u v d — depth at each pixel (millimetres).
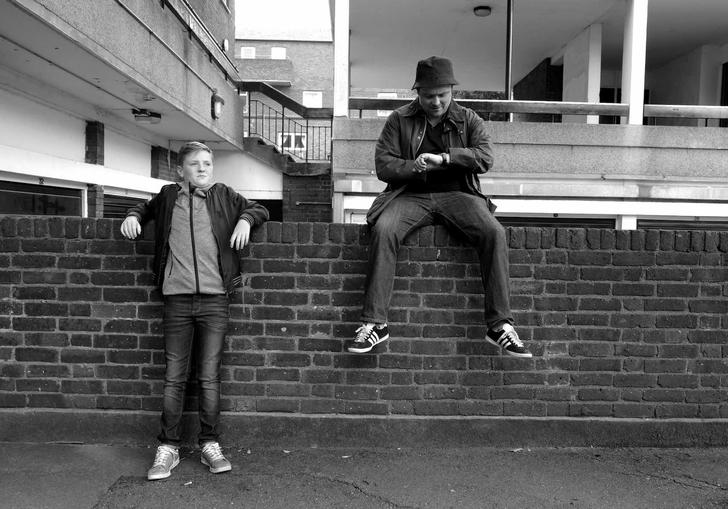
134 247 3539
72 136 6945
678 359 3631
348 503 2916
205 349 3283
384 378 3582
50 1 4254
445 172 3479
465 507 2893
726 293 3627
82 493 2971
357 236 3545
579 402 3627
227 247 3287
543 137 7652
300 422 3572
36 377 3562
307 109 11680
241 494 2990
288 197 11844
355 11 9164
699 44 10164
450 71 3336
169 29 7023
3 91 5559
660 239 3605
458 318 3572
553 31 9773
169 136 9734
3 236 3537
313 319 3561
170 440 3252
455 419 3586
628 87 7816
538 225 7918
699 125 10406
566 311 3607
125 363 3564
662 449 3613
